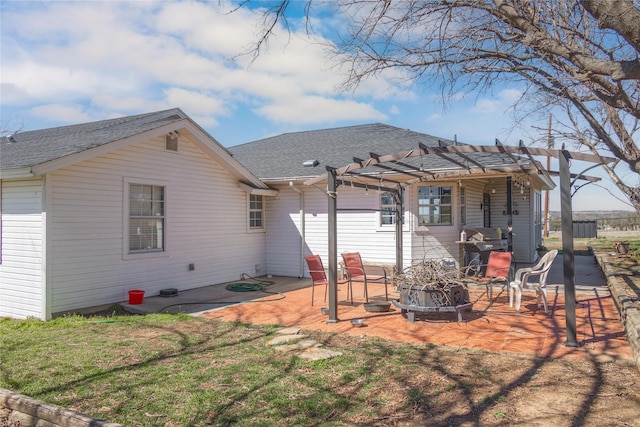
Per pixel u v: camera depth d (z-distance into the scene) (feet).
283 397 12.75
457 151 18.76
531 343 18.24
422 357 16.44
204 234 34.94
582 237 82.43
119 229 28.22
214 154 34.94
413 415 11.53
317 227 39.55
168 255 31.73
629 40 11.27
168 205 31.71
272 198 41.70
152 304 28.02
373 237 37.58
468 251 36.94
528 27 14.60
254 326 22.07
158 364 15.97
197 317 24.34
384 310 25.11
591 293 30.17
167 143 31.60
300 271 40.14
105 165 27.25
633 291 25.61
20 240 25.11
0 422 12.37
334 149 46.37
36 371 15.33
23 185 24.90
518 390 13.08
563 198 17.69
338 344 18.47
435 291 22.13
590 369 14.83
